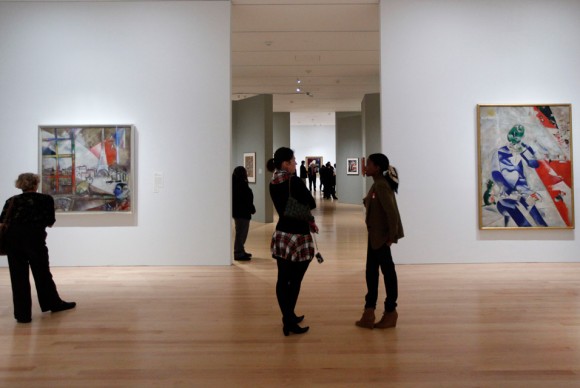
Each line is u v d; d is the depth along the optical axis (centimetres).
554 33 632
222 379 273
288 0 664
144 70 642
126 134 633
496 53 634
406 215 634
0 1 635
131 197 632
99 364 297
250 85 1276
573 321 377
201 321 388
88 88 639
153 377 277
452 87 637
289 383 267
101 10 640
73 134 630
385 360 300
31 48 637
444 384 264
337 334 352
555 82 631
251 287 511
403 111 637
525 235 629
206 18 646
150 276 570
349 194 1706
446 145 636
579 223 626
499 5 634
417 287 499
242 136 1244
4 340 342
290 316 348
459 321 380
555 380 268
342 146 1723
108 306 435
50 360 303
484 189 628
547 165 625
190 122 643
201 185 642
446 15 636
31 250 392
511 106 627
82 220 635
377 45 903
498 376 274
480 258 632
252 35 834
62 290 499
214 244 641
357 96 1441
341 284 520
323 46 905
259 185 1187
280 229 343
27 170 635
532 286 499
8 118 635
